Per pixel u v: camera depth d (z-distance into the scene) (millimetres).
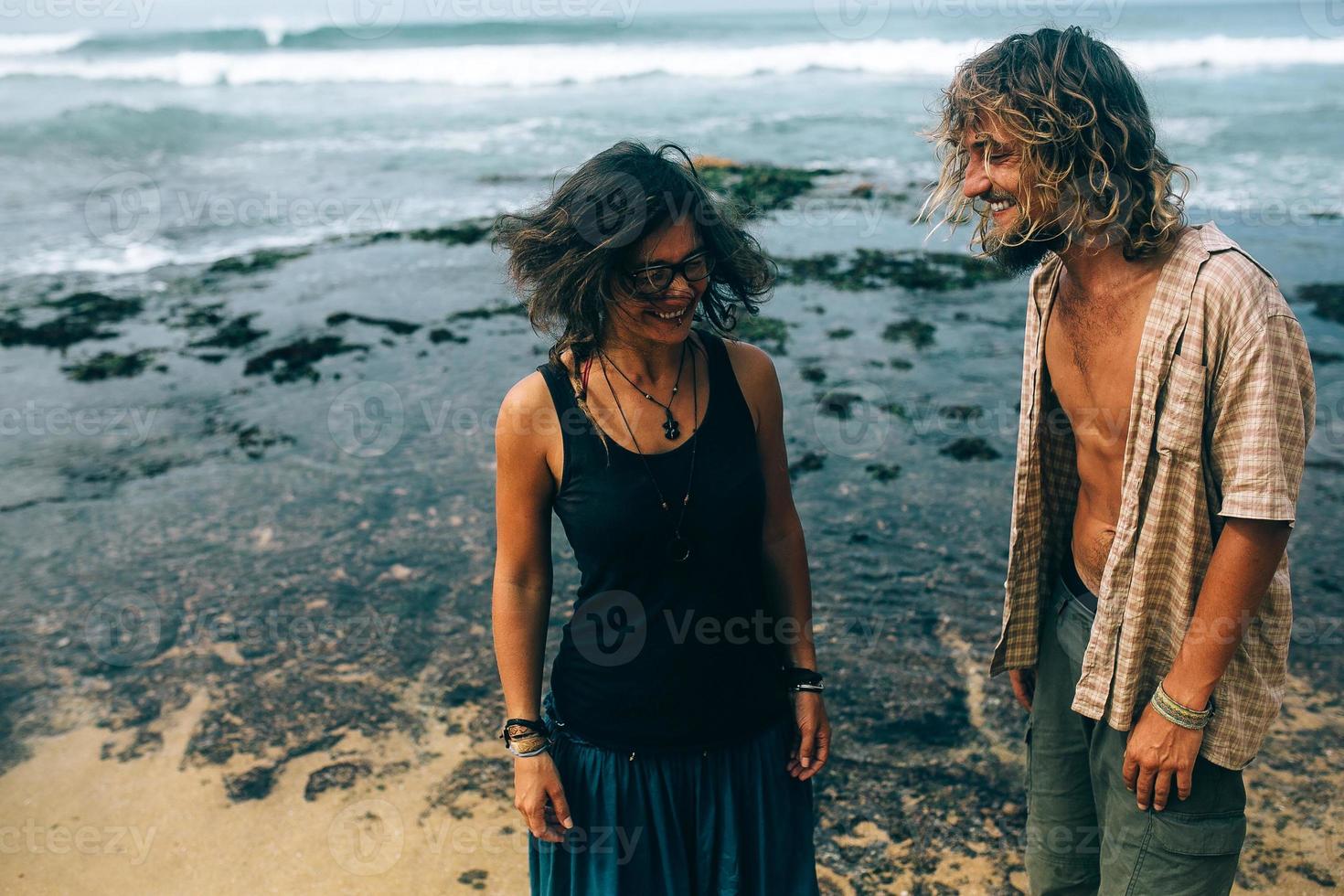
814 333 7598
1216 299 1747
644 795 2021
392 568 4594
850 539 4746
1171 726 1875
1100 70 1778
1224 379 1756
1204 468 1827
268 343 7684
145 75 26859
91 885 2904
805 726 2146
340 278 9312
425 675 3857
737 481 1977
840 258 9539
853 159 14281
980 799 3162
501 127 18203
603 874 2047
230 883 2902
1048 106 1750
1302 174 12594
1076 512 2240
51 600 4379
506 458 1994
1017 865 2908
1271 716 1895
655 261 1799
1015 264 2021
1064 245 1888
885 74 27438
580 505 1962
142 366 7254
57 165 14734
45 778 3354
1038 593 2318
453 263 9750
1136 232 1805
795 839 2152
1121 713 1979
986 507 5031
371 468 5598
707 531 1961
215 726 3590
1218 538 1859
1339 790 3107
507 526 2049
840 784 3240
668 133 16922
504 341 7617
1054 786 2344
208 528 4980
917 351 7191
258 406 6523
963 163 2057
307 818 3160
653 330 1877
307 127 18438
